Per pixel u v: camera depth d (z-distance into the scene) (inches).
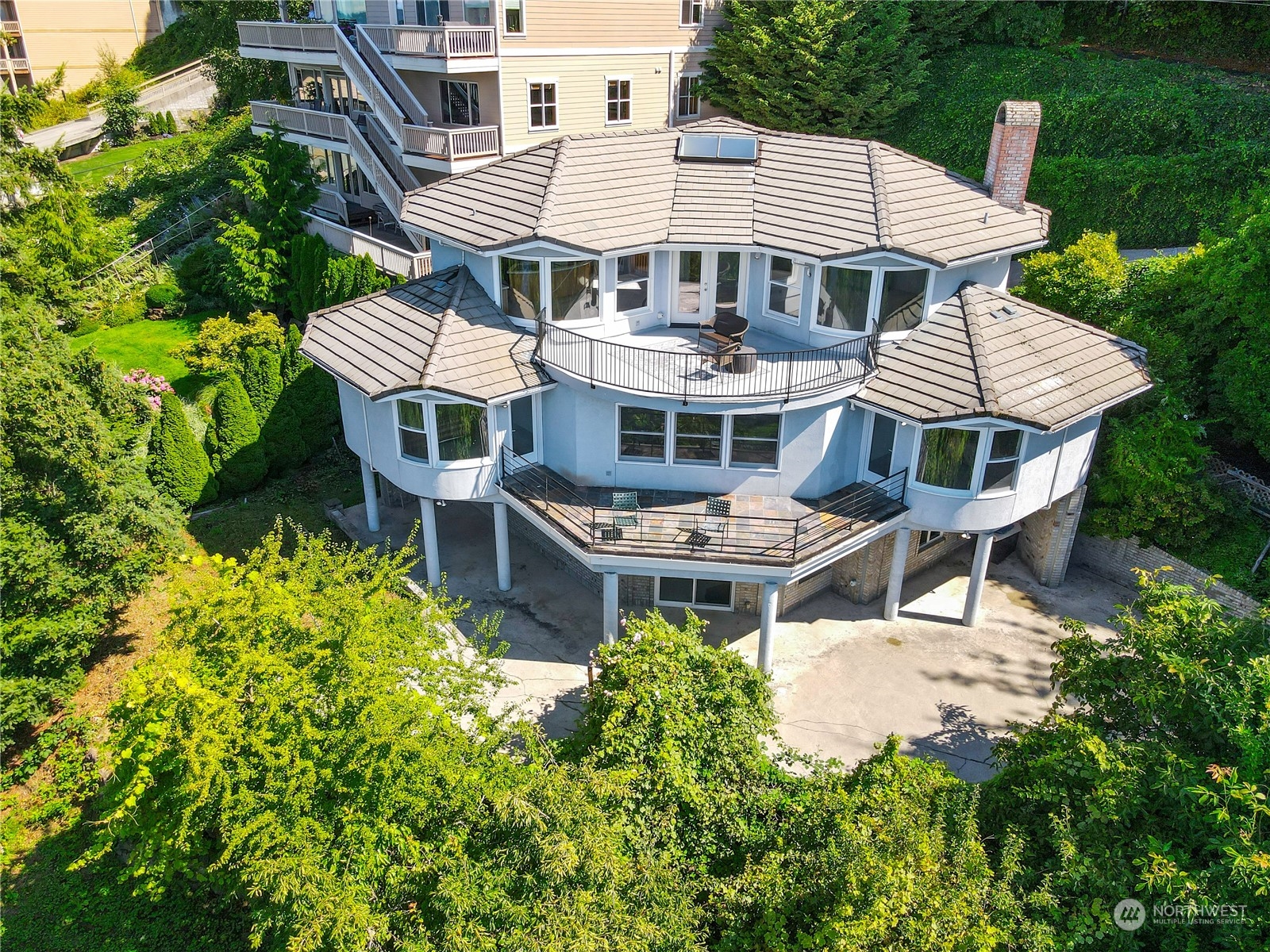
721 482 809.5
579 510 782.5
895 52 1332.4
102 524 732.0
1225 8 1339.8
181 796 506.3
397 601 561.6
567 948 431.5
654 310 891.4
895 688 762.2
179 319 1470.2
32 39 2640.3
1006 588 891.4
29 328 782.5
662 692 573.0
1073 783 528.7
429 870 490.6
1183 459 821.2
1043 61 1370.6
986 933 436.1
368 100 1353.3
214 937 603.8
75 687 757.9
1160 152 1192.2
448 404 787.4
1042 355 780.0
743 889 501.7
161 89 2541.8
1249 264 768.9
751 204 856.3
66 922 615.5
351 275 1192.8
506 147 1282.0
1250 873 422.9
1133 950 450.6
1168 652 538.0
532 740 547.2
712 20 1464.1
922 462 764.6
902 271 784.3
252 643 517.3
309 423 1084.5
